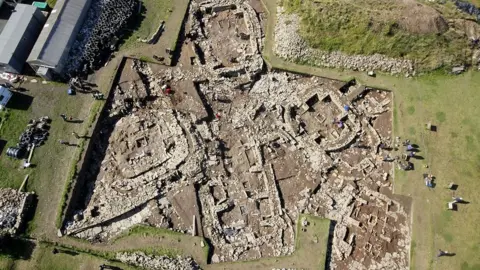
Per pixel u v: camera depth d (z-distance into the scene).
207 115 33.94
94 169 32.53
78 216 30.14
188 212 30.39
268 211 30.92
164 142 32.91
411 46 35.69
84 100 34.56
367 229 30.00
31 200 30.47
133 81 35.56
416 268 28.38
